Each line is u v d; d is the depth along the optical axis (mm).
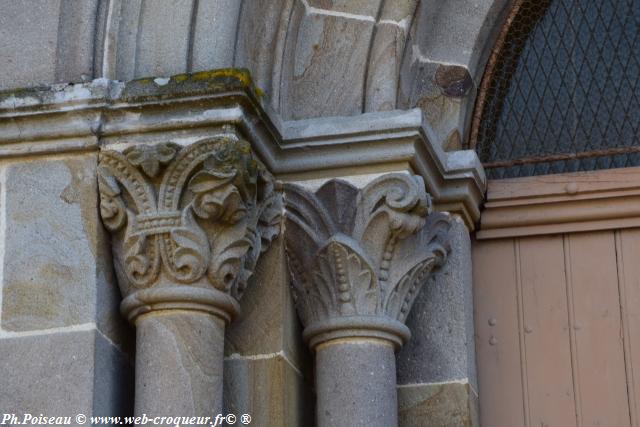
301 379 7488
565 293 8086
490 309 8117
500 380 7992
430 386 7680
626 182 8102
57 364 6770
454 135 8125
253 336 7301
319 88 7738
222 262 6887
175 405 6680
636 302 7992
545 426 7887
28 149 7082
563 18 8516
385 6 7848
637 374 7879
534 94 8438
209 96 6930
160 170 6902
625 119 8289
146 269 6859
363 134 7383
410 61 8078
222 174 6805
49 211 7023
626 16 8453
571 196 8148
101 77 7125
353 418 7156
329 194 7414
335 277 7348
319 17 7848
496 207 8195
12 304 6906
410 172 7402
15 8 7289
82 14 7207
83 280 6891
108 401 6816
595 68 8414
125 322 7027
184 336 6801
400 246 7406
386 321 7320
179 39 7199
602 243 8133
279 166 7473
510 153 8359
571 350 7992
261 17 7598
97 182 7008
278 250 7422
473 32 8289
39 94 7008
